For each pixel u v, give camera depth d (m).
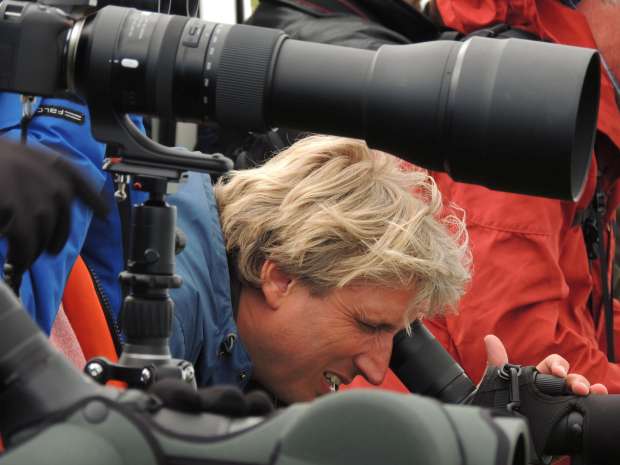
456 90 4.21
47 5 4.58
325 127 4.48
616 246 10.62
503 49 4.23
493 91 4.16
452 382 6.86
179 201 6.27
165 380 2.92
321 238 5.98
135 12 4.57
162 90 4.47
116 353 6.40
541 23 9.16
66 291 6.16
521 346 8.61
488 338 7.27
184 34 4.49
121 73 4.47
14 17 4.45
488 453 2.68
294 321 6.20
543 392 6.66
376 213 6.00
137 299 4.50
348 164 6.12
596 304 9.79
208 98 4.47
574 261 9.26
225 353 6.31
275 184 6.23
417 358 6.86
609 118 9.25
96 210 2.91
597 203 9.40
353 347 6.23
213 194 6.48
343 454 2.65
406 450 2.62
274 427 2.72
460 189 8.59
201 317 6.15
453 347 8.73
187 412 2.85
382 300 6.09
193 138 9.12
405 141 4.35
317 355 6.25
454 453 2.64
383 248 5.96
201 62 4.45
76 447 2.63
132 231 4.57
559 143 4.09
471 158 4.25
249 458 2.70
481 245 8.53
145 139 4.61
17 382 2.76
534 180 4.20
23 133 4.64
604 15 9.39
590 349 8.90
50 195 2.82
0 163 2.79
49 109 6.19
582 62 4.15
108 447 2.67
